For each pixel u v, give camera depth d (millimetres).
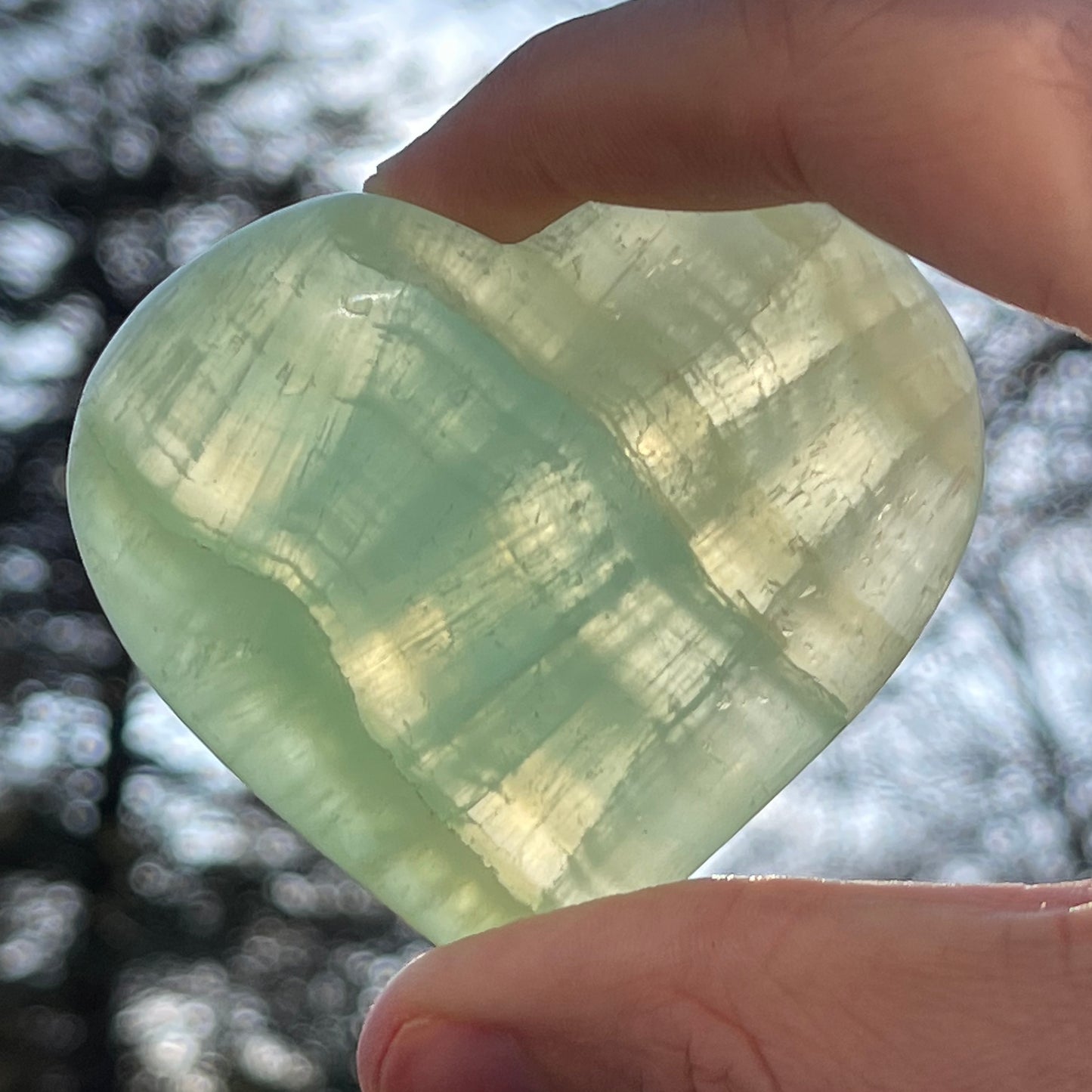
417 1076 190
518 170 214
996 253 200
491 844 198
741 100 204
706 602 199
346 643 195
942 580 210
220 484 196
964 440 209
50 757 708
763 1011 186
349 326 196
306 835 202
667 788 200
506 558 195
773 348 201
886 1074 183
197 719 201
